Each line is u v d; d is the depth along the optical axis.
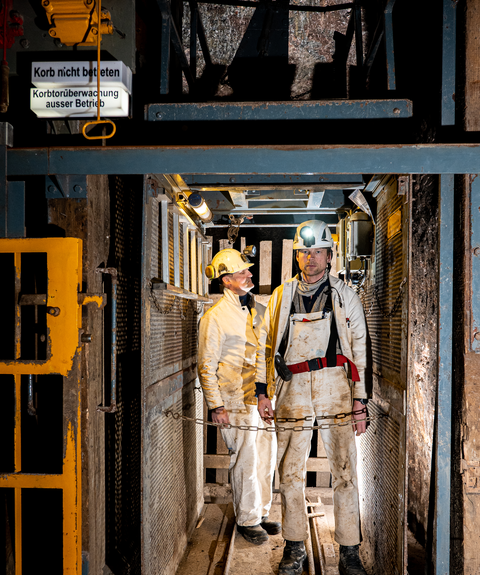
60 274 2.07
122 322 2.67
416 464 3.02
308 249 2.71
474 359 2.16
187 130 2.61
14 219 2.21
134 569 2.58
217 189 2.78
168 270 2.73
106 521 2.41
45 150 2.18
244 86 3.30
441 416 2.17
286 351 2.77
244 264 3.27
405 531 2.12
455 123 2.29
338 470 2.67
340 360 2.71
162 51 2.65
